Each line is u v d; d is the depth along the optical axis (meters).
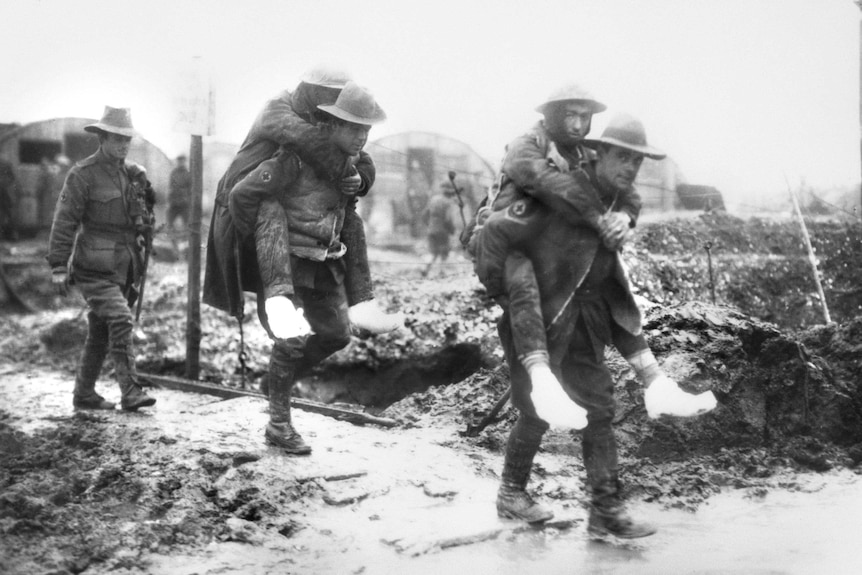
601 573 5.03
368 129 6.66
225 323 11.63
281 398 6.79
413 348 10.45
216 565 5.04
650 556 5.32
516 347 5.24
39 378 10.20
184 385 8.96
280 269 6.52
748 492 6.66
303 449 6.66
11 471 6.34
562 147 5.40
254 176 6.58
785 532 5.80
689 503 6.42
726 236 14.24
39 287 13.55
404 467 6.61
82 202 7.80
